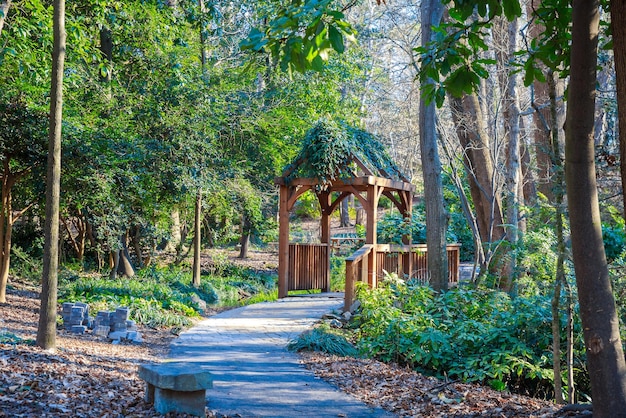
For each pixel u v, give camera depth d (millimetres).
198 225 18938
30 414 4457
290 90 20453
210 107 17422
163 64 16312
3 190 12773
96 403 5109
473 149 13492
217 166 18359
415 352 7793
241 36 22734
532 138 17719
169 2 19422
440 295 10703
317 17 3357
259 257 28922
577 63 3873
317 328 9727
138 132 16031
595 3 3818
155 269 20469
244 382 6684
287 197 14594
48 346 7207
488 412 5316
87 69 14758
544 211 6523
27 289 15883
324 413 5496
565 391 7371
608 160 6094
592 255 3955
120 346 8898
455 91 5215
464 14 4863
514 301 8516
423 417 5348
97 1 13711
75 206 15984
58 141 7289
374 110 29250
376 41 25531
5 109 12086
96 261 21797
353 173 13289
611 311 3965
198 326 11078
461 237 23688
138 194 15562
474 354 7867
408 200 15484
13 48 11062
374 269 12914
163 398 4992
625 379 3957
